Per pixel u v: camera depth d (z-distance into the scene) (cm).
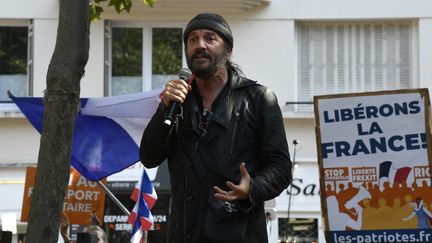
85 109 1262
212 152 542
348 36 2214
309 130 2209
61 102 661
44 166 656
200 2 2139
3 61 2191
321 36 2219
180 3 2134
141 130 1275
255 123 550
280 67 2202
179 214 546
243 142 545
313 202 2189
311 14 2194
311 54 2217
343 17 2188
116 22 2186
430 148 884
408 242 886
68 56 666
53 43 2184
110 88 2188
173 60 2186
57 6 2186
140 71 2189
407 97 890
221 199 515
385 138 894
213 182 539
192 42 550
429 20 2173
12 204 2205
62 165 658
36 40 2180
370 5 2186
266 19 2205
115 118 1268
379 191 892
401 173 889
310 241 2181
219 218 530
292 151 2209
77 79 669
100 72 2175
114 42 2191
